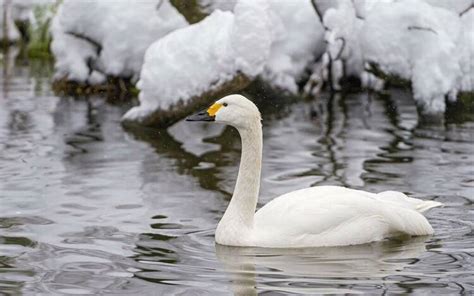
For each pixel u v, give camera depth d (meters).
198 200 12.30
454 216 11.45
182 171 13.96
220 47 16.88
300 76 19.98
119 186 13.00
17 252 10.04
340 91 20.44
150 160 14.66
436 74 17.45
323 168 13.93
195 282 9.05
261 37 16.70
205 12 19.84
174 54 17.20
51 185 13.01
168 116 17.12
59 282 9.07
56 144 15.71
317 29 20.00
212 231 10.95
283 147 15.40
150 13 20.03
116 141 16.08
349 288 8.85
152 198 12.37
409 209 10.77
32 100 19.72
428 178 13.23
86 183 13.16
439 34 17.72
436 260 9.77
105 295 8.70
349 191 10.93
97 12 20.08
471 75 17.66
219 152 15.36
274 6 19.78
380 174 13.52
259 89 19.14
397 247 10.33
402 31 18.41
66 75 20.62
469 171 13.62
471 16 18.06
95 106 19.27
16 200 12.20
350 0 19.78
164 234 10.77
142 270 9.44
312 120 17.70
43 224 11.12
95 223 11.20
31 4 26.47
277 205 10.77
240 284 8.98
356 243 10.50
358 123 17.34
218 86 16.81
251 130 10.74
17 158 14.64
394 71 18.61
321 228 10.45
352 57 20.39
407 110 18.56
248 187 10.64
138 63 20.31
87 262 9.70
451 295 8.63
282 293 8.70
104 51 20.36
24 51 25.91
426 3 18.12
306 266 9.59
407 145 15.47
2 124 17.27
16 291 8.81
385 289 8.80
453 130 16.67
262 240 10.37
